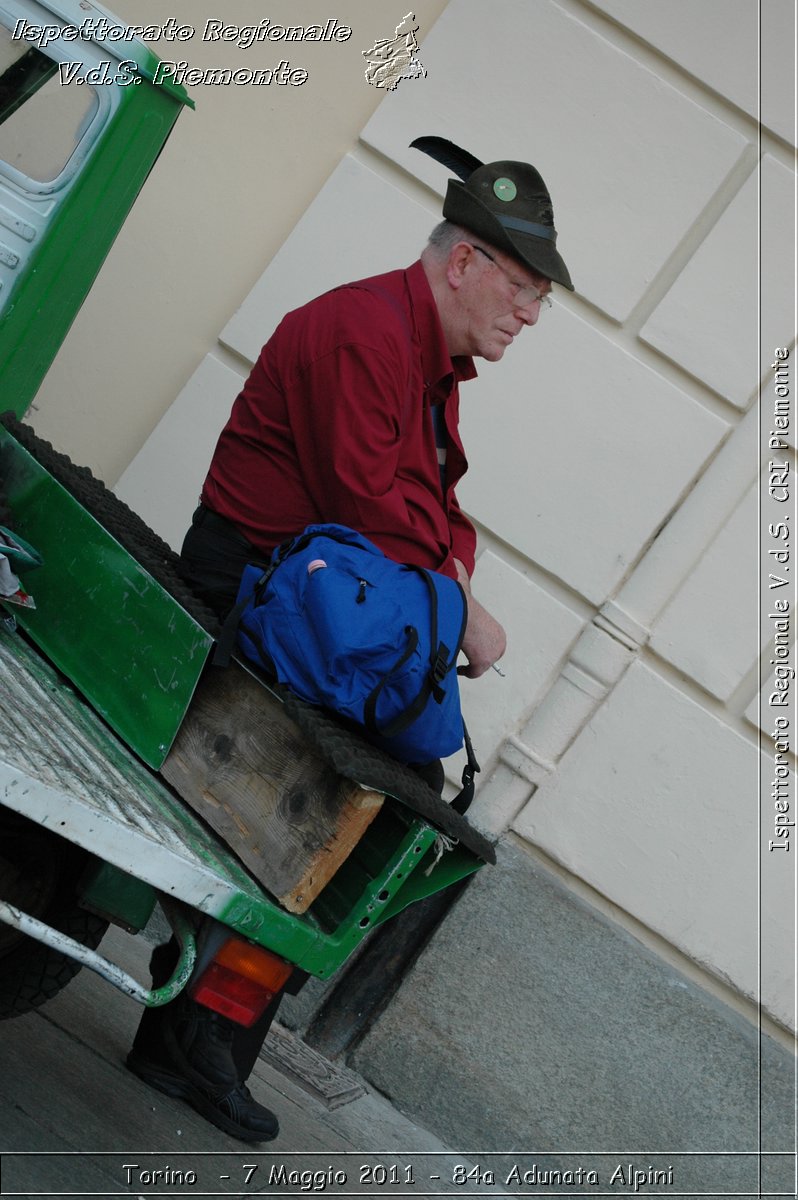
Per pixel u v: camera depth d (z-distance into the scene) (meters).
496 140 4.79
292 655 2.69
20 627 3.12
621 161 4.75
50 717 2.67
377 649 2.60
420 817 2.61
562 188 4.77
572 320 4.79
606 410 4.79
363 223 4.84
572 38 4.75
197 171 4.91
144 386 4.94
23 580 3.12
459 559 3.51
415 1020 4.75
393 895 2.61
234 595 3.16
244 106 4.90
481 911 4.75
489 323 3.28
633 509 4.77
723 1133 4.65
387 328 3.04
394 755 2.78
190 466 4.89
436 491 3.24
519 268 3.24
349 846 2.49
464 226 3.23
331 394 3.00
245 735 2.73
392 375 3.02
